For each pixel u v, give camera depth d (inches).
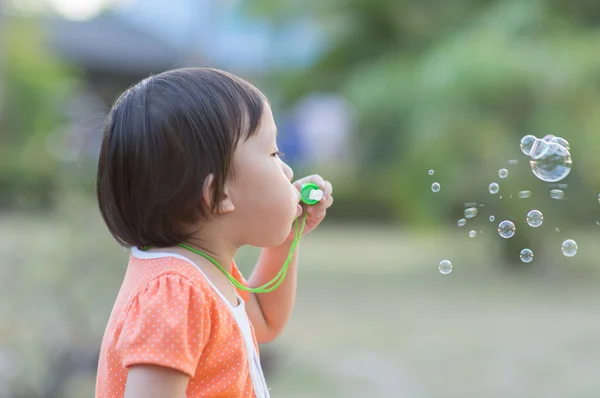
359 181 413.7
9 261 162.2
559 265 347.6
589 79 313.9
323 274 348.2
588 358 201.2
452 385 177.5
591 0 353.7
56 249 158.2
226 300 53.6
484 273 348.5
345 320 250.4
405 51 380.2
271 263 65.7
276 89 434.6
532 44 327.6
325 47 412.2
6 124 566.3
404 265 376.2
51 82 589.9
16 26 570.6
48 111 584.1
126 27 688.4
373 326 241.8
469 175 325.4
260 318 65.9
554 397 168.1
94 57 665.0
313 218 64.5
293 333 229.5
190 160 51.3
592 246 342.6
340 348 211.8
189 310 50.1
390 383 178.9
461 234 370.3
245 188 53.5
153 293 50.4
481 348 213.5
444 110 323.3
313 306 273.9
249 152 53.7
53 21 639.8
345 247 442.6
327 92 425.4
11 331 156.2
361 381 180.4
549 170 79.7
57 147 486.9
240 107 53.6
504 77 309.4
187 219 52.5
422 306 275.3
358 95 361.7
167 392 47.8
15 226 304.2
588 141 306.7
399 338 225.1
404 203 362.0
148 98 52.9
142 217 52.6
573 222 312.3
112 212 54.1
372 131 364.5
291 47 429.7
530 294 299.0
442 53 339.6
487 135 317.1
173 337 48.5
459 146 323.6
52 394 142.4
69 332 151.3
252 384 54.9
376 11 391.5
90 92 679.7
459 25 368.2
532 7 336.8
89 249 156.7
